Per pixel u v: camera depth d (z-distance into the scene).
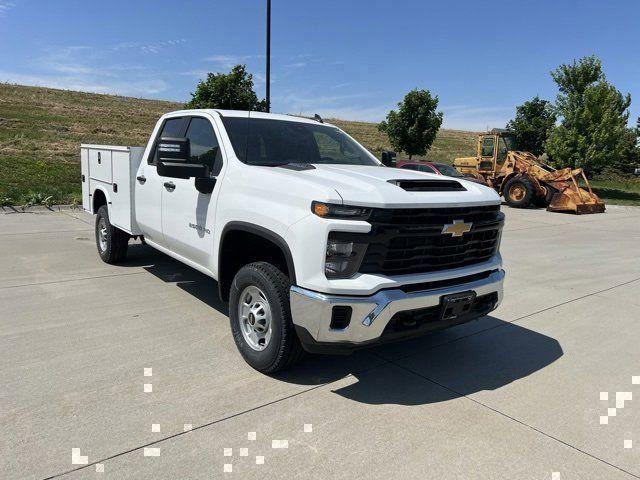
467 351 4.59
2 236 8.82
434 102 23.50
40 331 4.54
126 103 51.94
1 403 3.31
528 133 27.33
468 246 3.88
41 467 2.70
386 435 3.16
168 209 5.11
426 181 3.83
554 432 3.28
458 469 2.86
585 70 22.89
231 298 4.07
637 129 33.19
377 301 3.30
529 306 6.02
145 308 5.27
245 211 3.89
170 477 2.67
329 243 3.29
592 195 17.53
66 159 18.14
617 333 5.17
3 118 29.05
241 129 4.66
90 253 7.75
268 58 10.60
